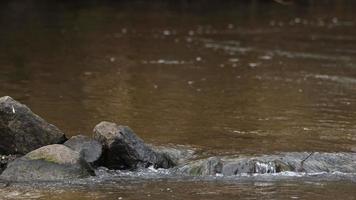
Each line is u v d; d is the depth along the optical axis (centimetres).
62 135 4675
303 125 5656
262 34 11744
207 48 10031
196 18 14200
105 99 6519
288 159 4638
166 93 6869
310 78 7825
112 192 4028
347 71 8312
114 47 9994
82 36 11056
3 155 4584
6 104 4628
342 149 4953
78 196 3938
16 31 11450
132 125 5547
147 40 10756
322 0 18600
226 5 17062
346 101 6644
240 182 4266
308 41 10931
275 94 6912
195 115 5950
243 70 8294
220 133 5362
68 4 16225
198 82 7481
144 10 15462
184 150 4891
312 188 4150
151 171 4472
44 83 7244
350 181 4312
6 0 16075
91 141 4566
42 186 4097
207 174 4422
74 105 6225
